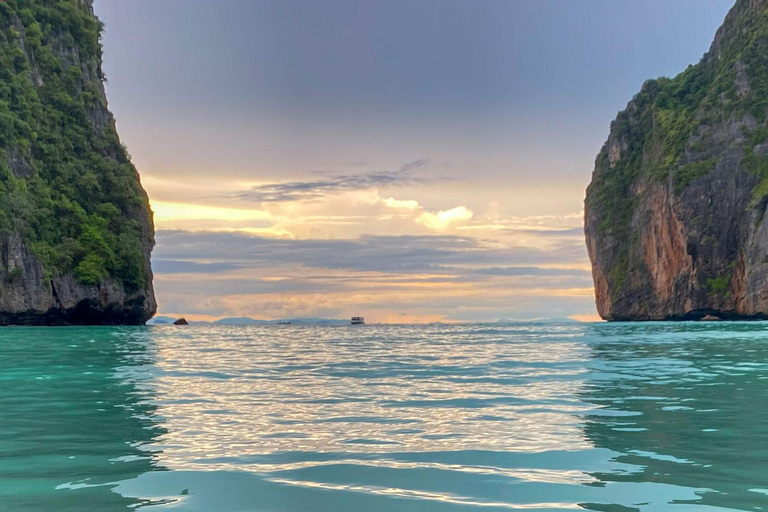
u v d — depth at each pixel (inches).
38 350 945.5
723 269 3070.9
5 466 251.4
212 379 577.9
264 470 246.1
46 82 2999.5
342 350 1031.0
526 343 1200.2
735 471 238.7
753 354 851.4
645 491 214.1
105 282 2655.0
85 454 272.5
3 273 2285.9
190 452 276.7
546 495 211.3
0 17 2859.3
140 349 999.6
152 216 3090.6
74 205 2728.8
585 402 418.3
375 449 281.9
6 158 2501.2
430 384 535.8
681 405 400.2
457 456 267.4
